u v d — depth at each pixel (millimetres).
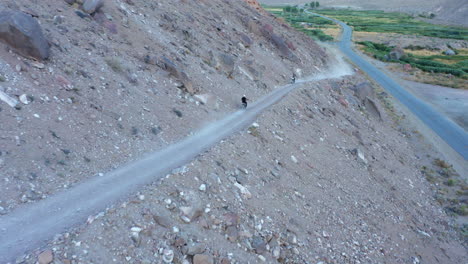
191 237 11031
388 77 70750
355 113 38125
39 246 8766
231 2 51250
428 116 47500
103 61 19062
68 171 12188
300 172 19750
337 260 14242
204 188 13328
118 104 17047
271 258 12367
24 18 15031
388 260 16359
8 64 14055
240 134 19484
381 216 20109
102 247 9305
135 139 15961
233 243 11945
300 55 49844
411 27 160375
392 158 30625
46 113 13531
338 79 50531
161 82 21562
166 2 34250
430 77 73312
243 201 14164
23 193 10406
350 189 21375
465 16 188250
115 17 23875
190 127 19594
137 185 12445
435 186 28188
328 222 16672
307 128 26375
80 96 15656
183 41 29000
